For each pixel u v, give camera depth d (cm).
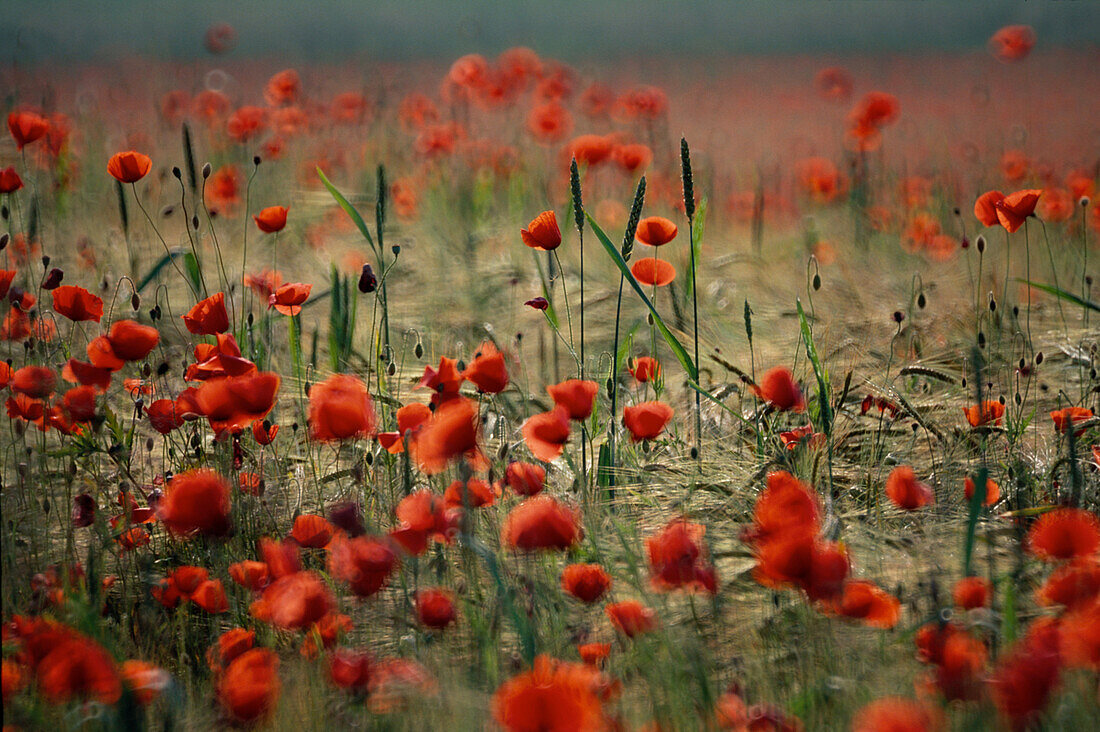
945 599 463
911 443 507
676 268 619
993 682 440
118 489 501
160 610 472
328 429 465
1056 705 444
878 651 456
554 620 464
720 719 444
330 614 459
